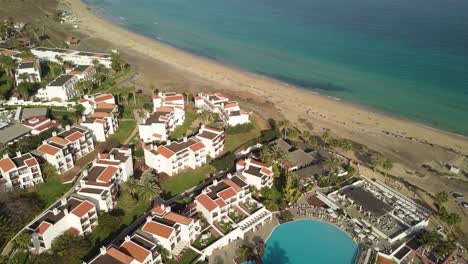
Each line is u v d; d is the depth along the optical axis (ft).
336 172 420.36
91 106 529.45
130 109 554.87
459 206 408.46
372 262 320.29
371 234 353.51
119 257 285.64
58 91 556.10
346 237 349.41
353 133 549.95
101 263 281.54
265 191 390.42
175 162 416.26
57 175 401.29
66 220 321.32
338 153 492.95
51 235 310.86
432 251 337.93
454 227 373.81
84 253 309.01
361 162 477.36
